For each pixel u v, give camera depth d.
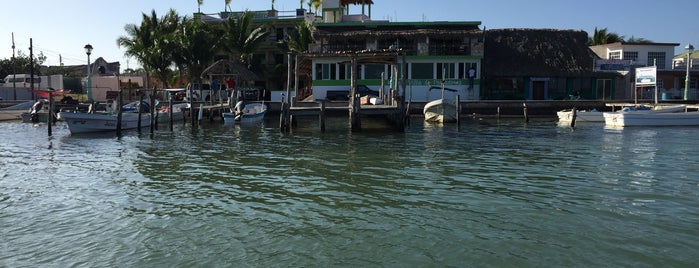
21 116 39.69
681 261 8.09
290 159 18.11
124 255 8.53
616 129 30.12
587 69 45.81
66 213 10.98
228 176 14.89
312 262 8.16
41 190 13.21
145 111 36.66
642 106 34.81
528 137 25.45
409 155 18.94
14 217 10.70
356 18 56.22
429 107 34.69
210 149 21.16
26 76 67.25
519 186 13.27
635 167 16.02
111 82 62.59
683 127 31.17
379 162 17.28
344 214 10.72
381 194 12.44
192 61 49.75
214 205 11.51
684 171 15.24
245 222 10.21
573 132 28.20
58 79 63.34
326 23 46.97
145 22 53.12
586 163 16.89
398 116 28.00
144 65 50.28
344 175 14.92
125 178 14.72
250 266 8.03
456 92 45.22
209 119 37.69
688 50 40.50
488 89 45.78
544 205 11.32
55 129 32.06
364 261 8.19
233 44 50.00
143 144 23.28
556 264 8.02
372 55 29.14
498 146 21.64
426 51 44.94
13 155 19.80
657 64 50.97
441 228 9.73
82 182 14.20
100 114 28.81
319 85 45.69
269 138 25.45
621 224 9.89
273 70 54.56
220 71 43.88
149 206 11.48
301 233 9.52
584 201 11.64
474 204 11.44
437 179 14.24
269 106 41.94
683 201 11.55
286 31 55.38
